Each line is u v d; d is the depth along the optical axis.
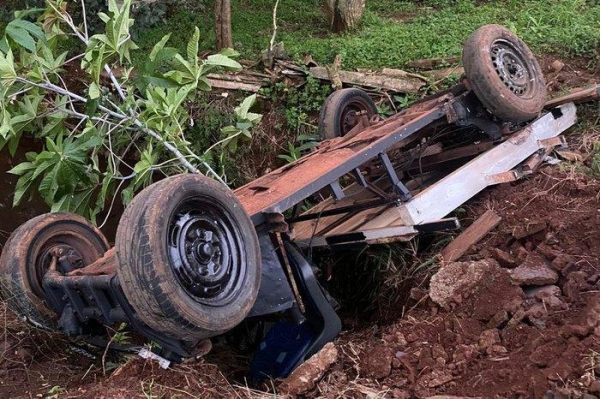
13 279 4.15
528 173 5.37
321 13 9.88
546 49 7.34
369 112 6.59
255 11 9.97
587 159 5.51
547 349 3.45
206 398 3.58
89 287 3.68
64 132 6.25
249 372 4.41
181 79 5.57
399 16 9.64
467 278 4.23
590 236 4.43
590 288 3.99
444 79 7.14
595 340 3.38
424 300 4.39
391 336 4.08
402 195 4.73
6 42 5.04
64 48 7.51
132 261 3.15
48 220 4.41
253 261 3.61
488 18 8.64
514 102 5.25
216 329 3.31
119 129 5.85
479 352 3.73
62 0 5.79
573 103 6.03
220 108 7.25
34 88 5.40
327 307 4.16
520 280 4.21
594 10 8.39
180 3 9.11
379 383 3.72
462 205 5.30
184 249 3.32
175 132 5.73
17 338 4.71
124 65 6.89
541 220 4.68
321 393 3.65
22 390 4.09
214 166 7.07
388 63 7.66
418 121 5.00
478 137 5.87
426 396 3.48
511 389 3.28
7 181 7.08
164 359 3.79
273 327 4.40
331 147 5.23
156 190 3.29
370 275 5.46
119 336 4.22
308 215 5.16
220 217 3.57
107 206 7.29
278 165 7.34
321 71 7.42
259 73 7.60
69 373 4.30
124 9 5.45
